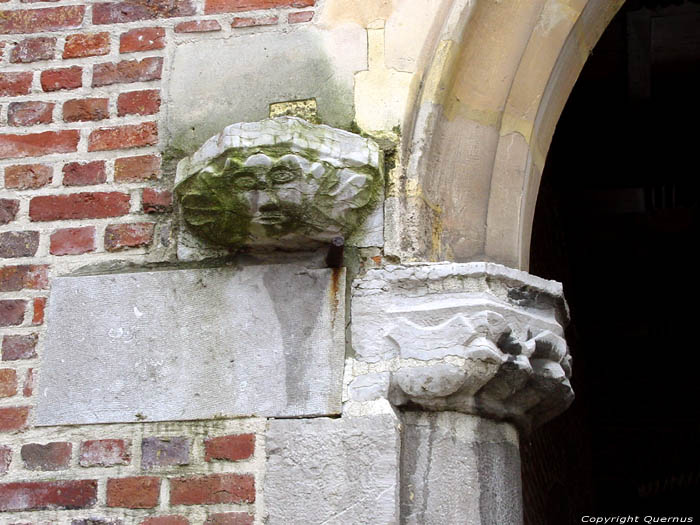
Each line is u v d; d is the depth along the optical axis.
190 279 3.53
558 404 3.49
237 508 3.23
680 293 9.41
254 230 3.43
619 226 9.05
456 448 3.28
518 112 3.71
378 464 3.19
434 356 3.29
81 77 3.86
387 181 3.54
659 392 9.41
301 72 3.72
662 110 7.48
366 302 3.42
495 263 3.54
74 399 3.43
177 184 3.53
